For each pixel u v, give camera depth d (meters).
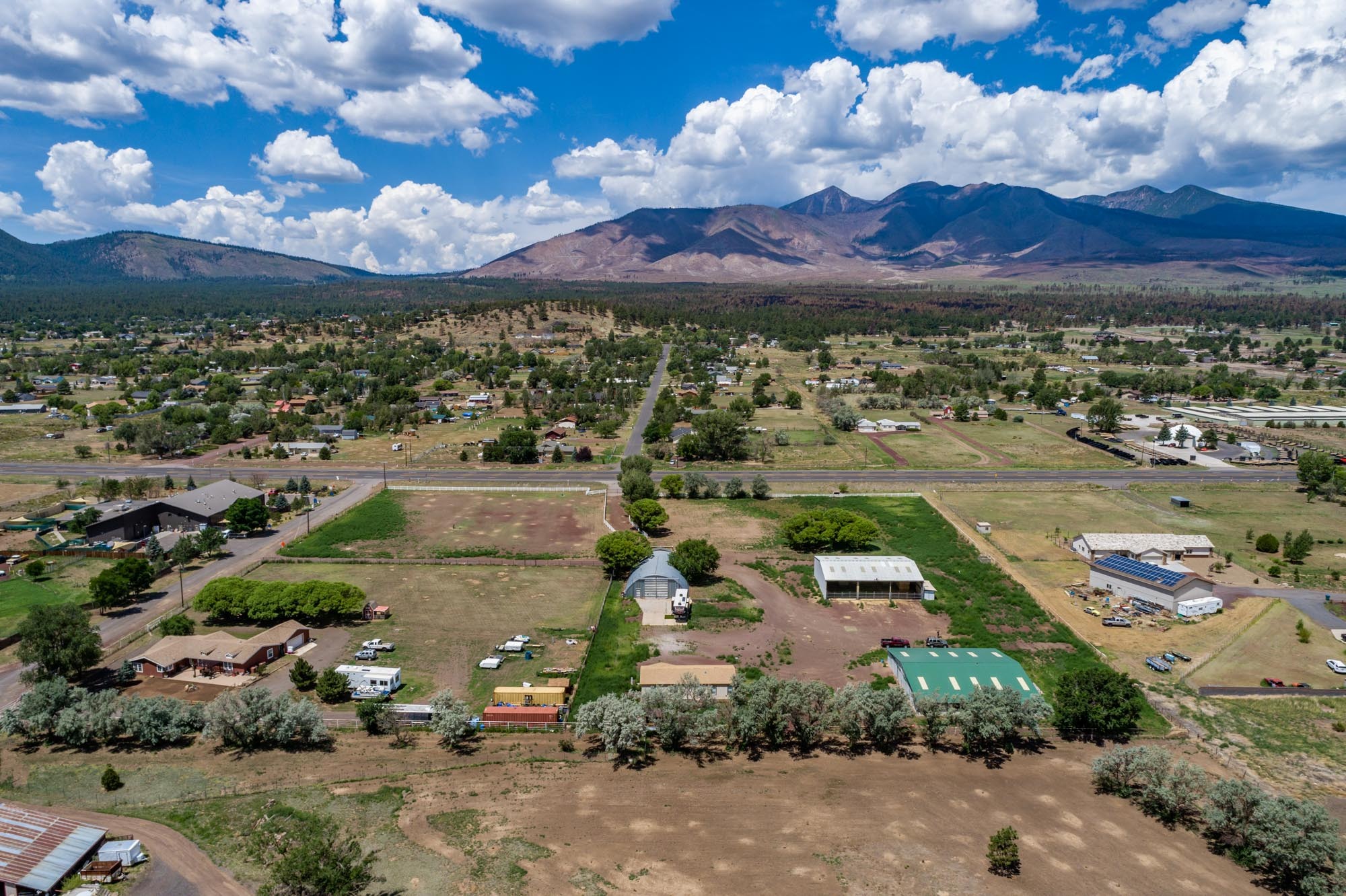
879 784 71.88
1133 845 63.34
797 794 70.19
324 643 100.69
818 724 77.19
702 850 62.03
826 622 106.88
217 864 60.00
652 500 143.00
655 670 88.56
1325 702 86.06
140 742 79.25
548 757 76.44
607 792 70.25
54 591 117.00
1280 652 97.38
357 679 88.19
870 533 130.88
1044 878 59.12
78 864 58.94
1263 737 79.44
